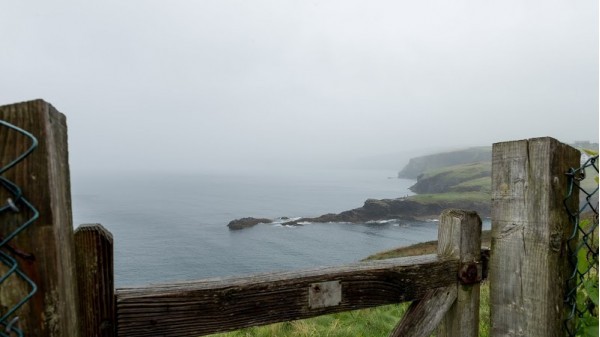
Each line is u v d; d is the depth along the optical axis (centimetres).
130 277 3956
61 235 121
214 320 174
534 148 217
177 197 13962
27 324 113
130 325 157
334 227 6556
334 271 204
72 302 130
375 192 15275
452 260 239
